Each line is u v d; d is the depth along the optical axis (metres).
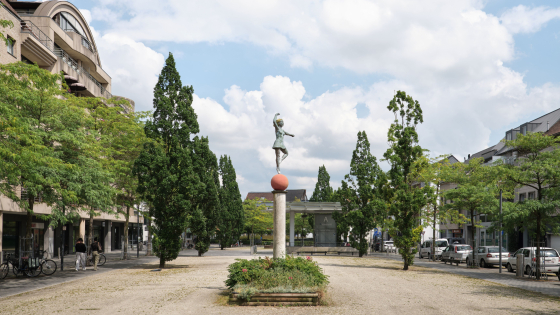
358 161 41.84
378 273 22.55
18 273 20.38
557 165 21.36
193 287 15.76
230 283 13.66
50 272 21.80
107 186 24.09
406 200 25.70
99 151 25.91
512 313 11.31
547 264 21.73
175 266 26.30
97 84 48.09
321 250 43.31
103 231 50.84
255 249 45.44
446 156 39.94
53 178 19.14
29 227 21.39
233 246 72.62
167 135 26.47
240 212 62.31
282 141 16.44
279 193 15.33
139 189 25.23
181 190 24.95
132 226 65.19
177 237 25.27
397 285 17.17
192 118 27.16
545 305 12.70
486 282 19.02
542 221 22.22
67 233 42.81
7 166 14.80
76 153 22.14
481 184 31.50
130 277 19.70
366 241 40.47
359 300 13.07
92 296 13.73
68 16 45.06
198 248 39.44
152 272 22.23
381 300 13.15
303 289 12.52
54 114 21.16
